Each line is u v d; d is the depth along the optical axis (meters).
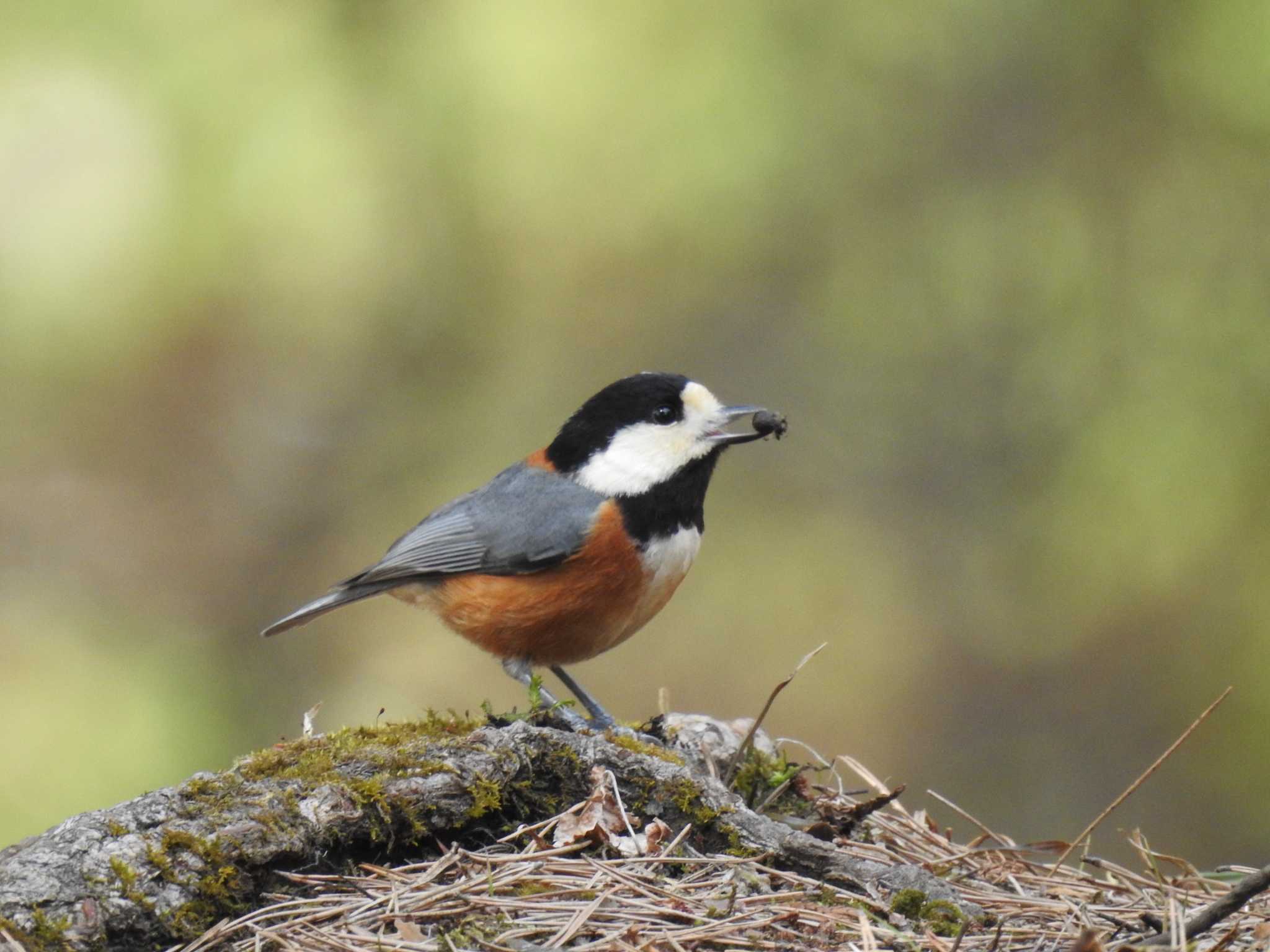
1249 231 12.77
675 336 13.69
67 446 13.38
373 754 5.69
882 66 13.21
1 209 12.32
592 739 5.97
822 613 13.55
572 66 13.02
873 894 5.29
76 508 13.51
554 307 13.64
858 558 13.59
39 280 12.39
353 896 5.13
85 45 12.43
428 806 5.52
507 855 5.51
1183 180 12.95
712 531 13.82
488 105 12.99
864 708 13.29
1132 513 12.92
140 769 12.46
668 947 4.80
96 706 12.86
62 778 12.24
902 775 13.08
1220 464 12.66
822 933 4.96
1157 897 5.75
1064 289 13.15
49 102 12.34
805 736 13.20
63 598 13.34
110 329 12.73
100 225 12.41
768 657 13.48
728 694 13.39
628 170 13.12
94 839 4.92
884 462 13.66
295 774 5.48
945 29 13.16
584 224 13.23
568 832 5.62
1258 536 12.64
